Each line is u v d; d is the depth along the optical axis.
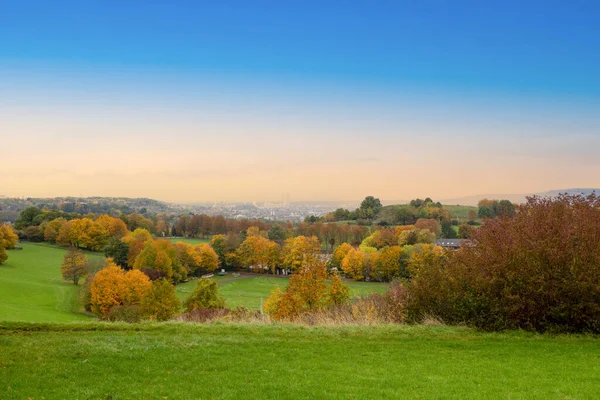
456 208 189.38
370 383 10.95
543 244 17.23
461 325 18.84
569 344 15.56
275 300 45.88
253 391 10.28
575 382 11.06
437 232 137.12
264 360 13.30
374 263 89.50
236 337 16.45
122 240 106.50
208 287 51.19
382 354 14.23
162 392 10.23
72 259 79.25
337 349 14.88
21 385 10.70
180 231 170.25
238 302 71.88
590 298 16.45
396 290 25.39
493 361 13.27
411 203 190.88
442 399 9.72
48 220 133.25
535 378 11.41
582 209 18.38
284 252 111.62
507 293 17.39
